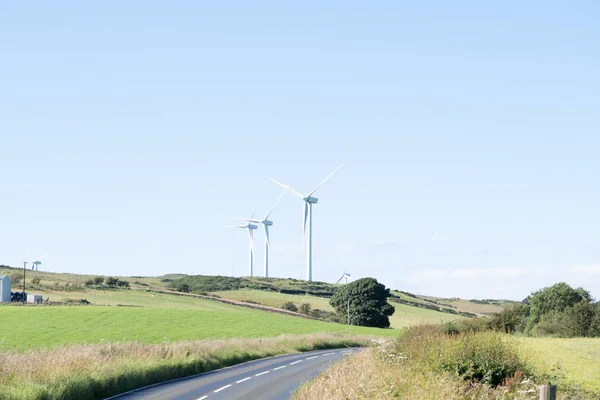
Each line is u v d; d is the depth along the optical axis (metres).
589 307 72.75
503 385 21.41
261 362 42.22
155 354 33.47
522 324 81.69
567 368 30.92
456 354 23.19
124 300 135.75
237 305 142.62
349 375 22.56
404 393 18.53
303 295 191.12
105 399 21.89
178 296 150.62
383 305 139.62
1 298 118.50
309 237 137.62
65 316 88.44
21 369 21.89
